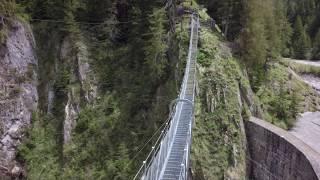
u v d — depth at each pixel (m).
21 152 44.06
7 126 44.16
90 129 43.84
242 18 48.84
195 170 33.34
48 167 42.44
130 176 37.34
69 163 41.94
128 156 39.28
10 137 44.12
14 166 42.97
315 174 26.42
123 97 45.34
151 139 38.09
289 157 31.12
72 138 44.00
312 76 65.38
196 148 34.44
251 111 41.12
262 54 47.84
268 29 52.75
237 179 33.84
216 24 52.62
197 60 40.62
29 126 46.56
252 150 37.03
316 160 27.98
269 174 34.06
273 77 51.66
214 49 42.72
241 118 38.00
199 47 42.44
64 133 44.62
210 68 40.19
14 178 42.38
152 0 48.16
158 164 18.73
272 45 53.28
